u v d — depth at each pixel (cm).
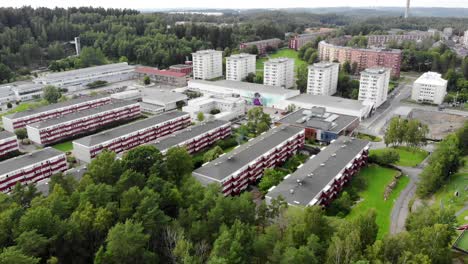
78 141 15625
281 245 8150
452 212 9469
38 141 17388
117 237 7894
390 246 8275
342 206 11744
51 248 8231
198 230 8825
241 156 13762
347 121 18962
